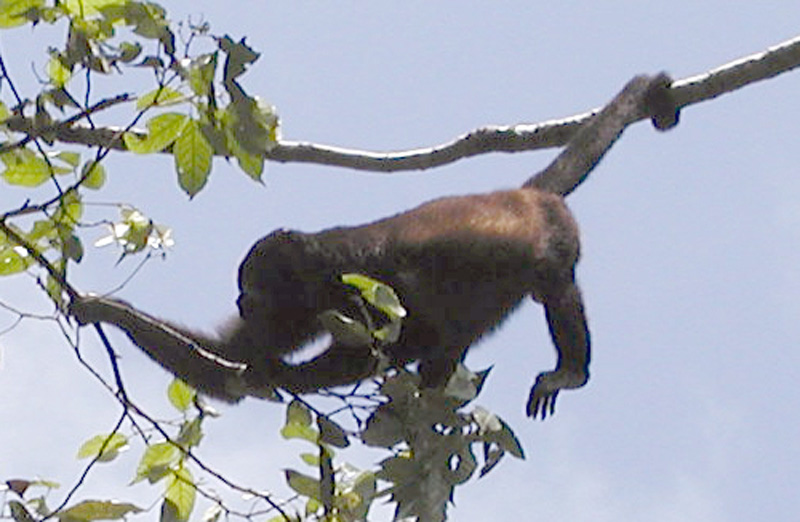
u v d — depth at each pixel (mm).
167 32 8617
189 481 9625
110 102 8953
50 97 9070
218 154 8750
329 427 8867
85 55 8734
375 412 8961
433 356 13164
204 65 8578
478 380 9023
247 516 9188
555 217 14438
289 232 13805
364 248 13648
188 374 10703
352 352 12250
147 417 9445
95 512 9109
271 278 13523
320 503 9188
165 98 8836
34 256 9297
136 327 10203
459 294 13438
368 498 9047
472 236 13648
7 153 9547
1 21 9008
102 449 9523
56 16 8969
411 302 13250
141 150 9023
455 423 8930
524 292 13922
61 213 9516
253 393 10430
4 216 9219
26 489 9133
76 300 9641
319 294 13500
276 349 13344
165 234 9750
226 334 13312
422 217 13984
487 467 8953
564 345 13922
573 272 14305
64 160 9664
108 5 8695
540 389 13828
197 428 9719
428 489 8766
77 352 9438
